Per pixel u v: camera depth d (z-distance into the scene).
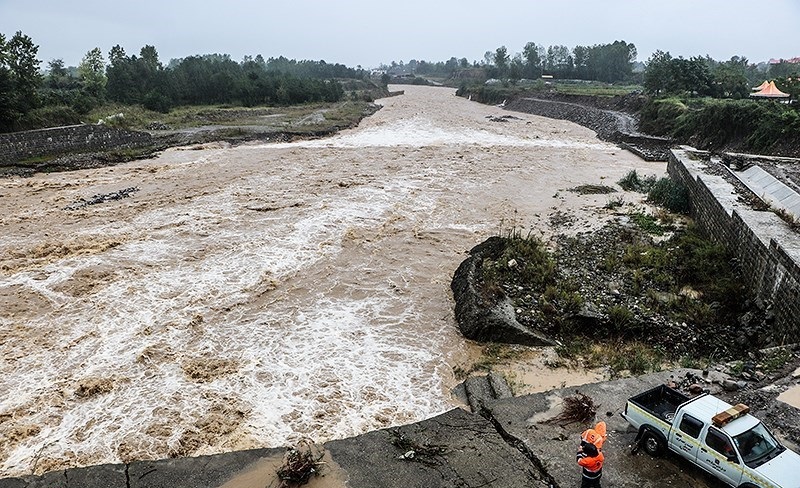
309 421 12.50
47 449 11.62
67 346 15.27
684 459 9.77
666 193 28.97
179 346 15.38
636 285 18.55
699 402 9.66
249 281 19.44
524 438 10.86
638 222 25.44
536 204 29.58
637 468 9.79
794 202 20.67
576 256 21.55
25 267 20.20
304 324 16.80
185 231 24.20
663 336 15.79
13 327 16.19
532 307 17.38
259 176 34.94
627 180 33.34
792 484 8.21
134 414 12.68
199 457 10.49
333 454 10.56
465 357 15.40
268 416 12.64
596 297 17.86
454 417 11.80
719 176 26.56
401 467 10.16
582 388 12.55
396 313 17.69
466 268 19.44
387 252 22.47
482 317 16.28
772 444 9.02
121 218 25.89
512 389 13.42
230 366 14.50
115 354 14.95
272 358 14.96
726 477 8.87
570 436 10.86
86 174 35.16
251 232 24.27
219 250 22.19
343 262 21.36
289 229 24.72
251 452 10.63
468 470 10.04
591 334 16.25
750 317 16.06
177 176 34.78
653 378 12.85
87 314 17.00
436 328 16.86
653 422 9.91
